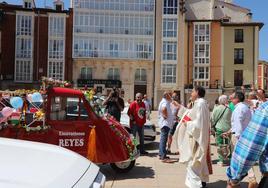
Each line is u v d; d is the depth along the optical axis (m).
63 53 50.78
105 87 50.56
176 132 7.74
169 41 51.56
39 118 8.14
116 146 8.45
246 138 3.29
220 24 52.94
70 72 50.97
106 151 8.36
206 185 8.07
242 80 52.59
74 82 50.78
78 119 8.30
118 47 51.28
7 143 3.31
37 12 50.69
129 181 8.37
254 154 3.25
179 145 7.63
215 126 10.50
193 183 7.37
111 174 9.00
